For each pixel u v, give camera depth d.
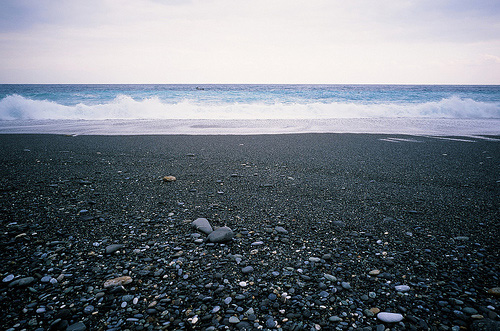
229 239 2.42
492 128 10.23
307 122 11.75
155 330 1.48
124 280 1.86
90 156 5.52
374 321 1.56
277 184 3.97
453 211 3.09
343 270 2.03
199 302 1.69
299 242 2.42
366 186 3.94
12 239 2.36
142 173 4.44
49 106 12.89
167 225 2.69
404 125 11.00
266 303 1.69
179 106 14.48
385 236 2.53
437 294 1.77
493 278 1.93
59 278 1.88
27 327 1.48
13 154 5.56
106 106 13.42
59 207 3.05
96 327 1.49
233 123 11.26
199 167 4.84
